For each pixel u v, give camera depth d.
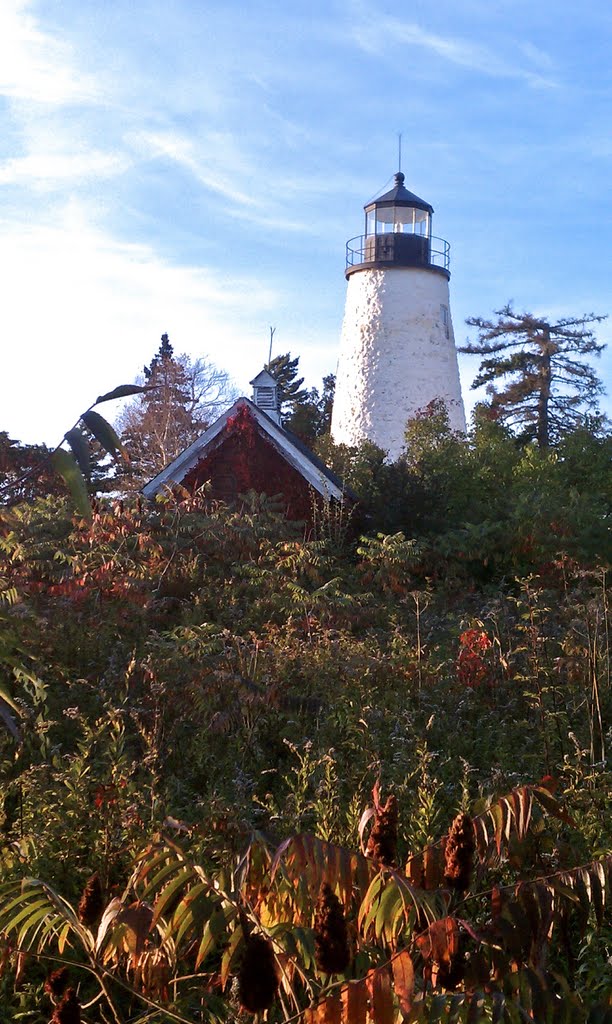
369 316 35.22
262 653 9.23
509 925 3.33
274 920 3.42
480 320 47.31
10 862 4.97
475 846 3.66
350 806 5.32
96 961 3.46
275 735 7.71
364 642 10.27
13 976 4.34
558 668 8.78
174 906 3.58
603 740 7.05
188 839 5.05
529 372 45.91
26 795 5.89
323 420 52.97
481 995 2.99
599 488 23.28
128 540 13.97
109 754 5.99
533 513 17.16
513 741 7.62
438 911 3.42
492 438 25.88
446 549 16.45
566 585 14.40
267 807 5.88
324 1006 3.08
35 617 8.98
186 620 11.45
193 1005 4.09
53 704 7.67
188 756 7.12
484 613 12.43
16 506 15.04
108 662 9.05
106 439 3.30
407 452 26.94
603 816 5.50
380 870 3.29
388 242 35.03
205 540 14.59
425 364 34.81
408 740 6.70
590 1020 3.16
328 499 19.08
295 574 14.03
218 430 21.08
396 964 3.01
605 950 4.38
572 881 3.49
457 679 9.13
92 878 3.64
